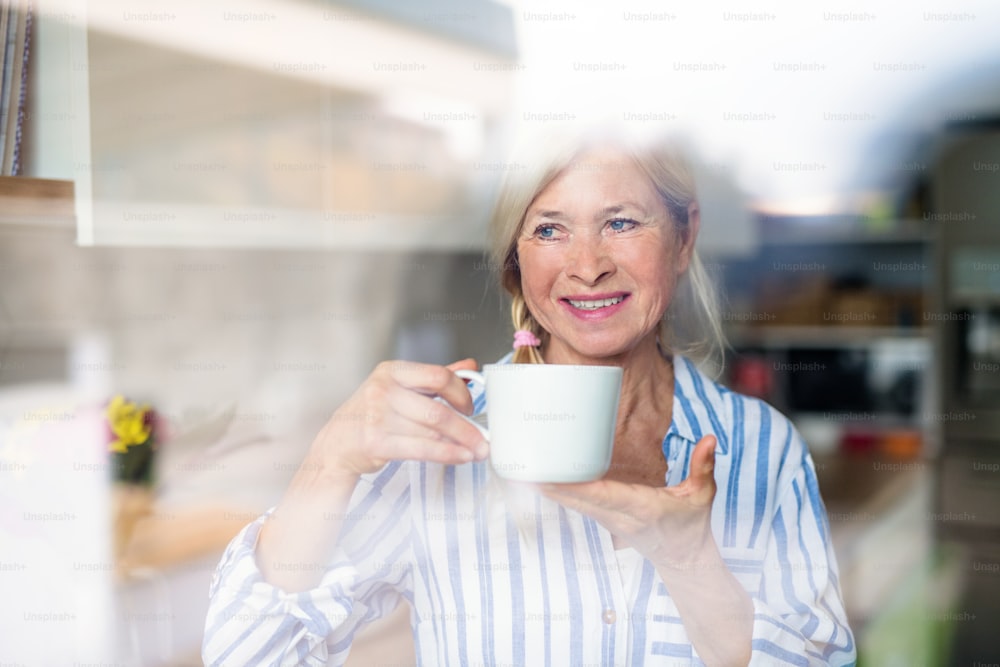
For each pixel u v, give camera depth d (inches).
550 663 26.6
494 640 26.8
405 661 34.1
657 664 26.1
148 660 32.7
